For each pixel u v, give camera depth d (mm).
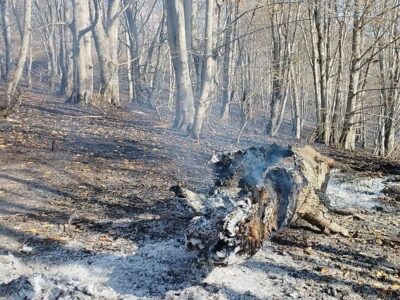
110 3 18172
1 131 10016
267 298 3590
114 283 3670
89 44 18125
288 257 4449
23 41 14500
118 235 4684
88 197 6082
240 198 3896
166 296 3506
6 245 4281
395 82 16688
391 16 17688
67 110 15602
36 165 7457
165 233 4762
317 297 3664
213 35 12633
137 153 9430
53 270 3830
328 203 5789
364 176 9617
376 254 4766
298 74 24047
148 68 25188
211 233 3504
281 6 17672
